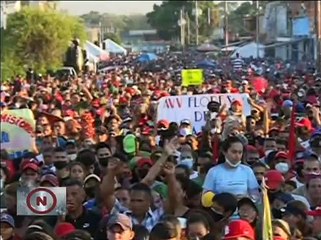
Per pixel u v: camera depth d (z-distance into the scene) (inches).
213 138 491.2
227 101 639.8
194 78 1071.0
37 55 2410.2
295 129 500.1
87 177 400.8
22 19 2416.3
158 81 1391.5
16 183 404.2
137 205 332.2
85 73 2094.0
